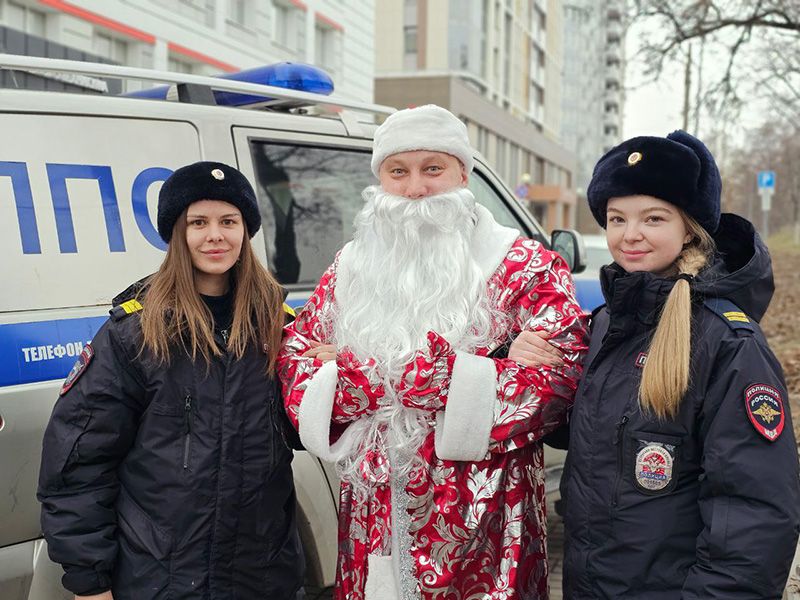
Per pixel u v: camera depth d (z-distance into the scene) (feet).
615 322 5.88
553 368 6.24
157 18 41.60
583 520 5.81
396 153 6.67
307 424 6.37
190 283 6.44
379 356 6.46
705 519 5.32
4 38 30.55
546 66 161.07
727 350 5.39
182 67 45.62
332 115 11.57
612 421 5.73
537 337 6.29
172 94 10.03
